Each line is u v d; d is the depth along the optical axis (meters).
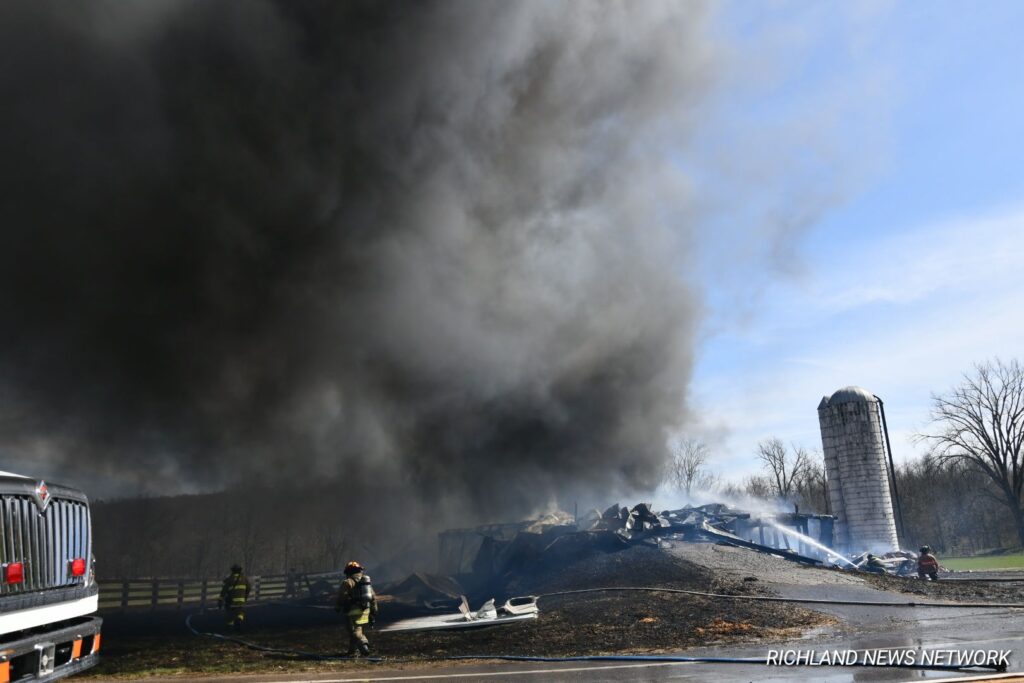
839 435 32.62
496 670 8.48
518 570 20.47
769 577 16.06
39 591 5.49
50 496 5.74
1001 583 17.36
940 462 54.16
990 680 6.30
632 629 11.48
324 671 9.11
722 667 7.87
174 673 9.49
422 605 18.14
